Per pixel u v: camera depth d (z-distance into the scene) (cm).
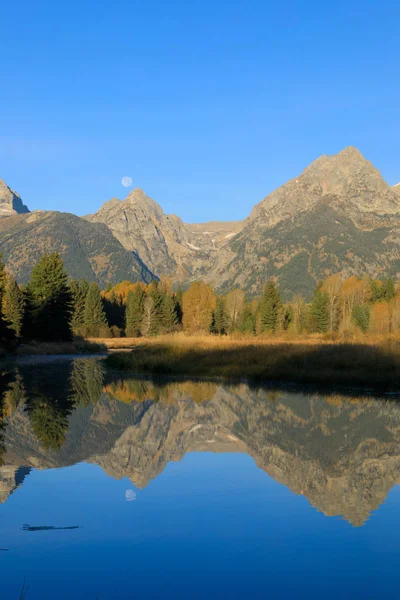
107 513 1009
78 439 1661
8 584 734
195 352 4181
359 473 1294
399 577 753
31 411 2164
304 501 1091
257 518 984
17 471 1302
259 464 1380
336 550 840
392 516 997
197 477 1265
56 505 1056
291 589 718
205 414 2130
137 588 720
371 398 2478
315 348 3972
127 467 1346
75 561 796
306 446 1592
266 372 3250
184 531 923
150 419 2023
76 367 4362
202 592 704
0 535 909
